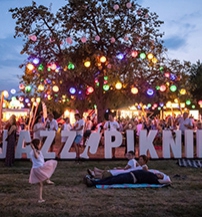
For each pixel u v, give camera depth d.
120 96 21.02
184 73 19.77
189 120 13.70
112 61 18.44
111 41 17.30
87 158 12.40
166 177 8.23
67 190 7.66
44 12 18.06
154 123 18.80
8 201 6.59
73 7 18.88
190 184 8.43
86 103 22.28
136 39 18.95
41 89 17.27
